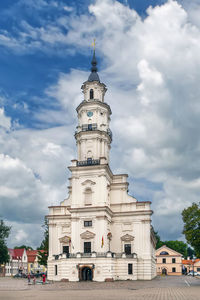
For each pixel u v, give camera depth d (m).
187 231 47.81
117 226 67.62
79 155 70.12
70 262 58.75
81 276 57.88
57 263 62.00
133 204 68.12
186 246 139.62
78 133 70.12
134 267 62.19
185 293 32.88
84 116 71.62
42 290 38.72
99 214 63.53
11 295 31.48
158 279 66.56
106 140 70.69
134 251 65.31
